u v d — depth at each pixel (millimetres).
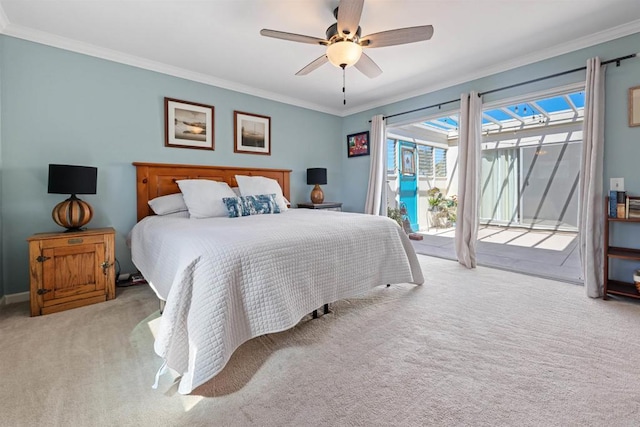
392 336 1795
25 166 2459
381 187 4473
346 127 5047
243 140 3848
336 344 1711
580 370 1429
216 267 1434
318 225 2133
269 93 4031
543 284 2771
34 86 2482
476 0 2074
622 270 2525
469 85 3469
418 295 2492
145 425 1128
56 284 2195
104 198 2838
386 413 1173
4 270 2391
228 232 1774
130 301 2418
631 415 1138
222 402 1254
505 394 1266
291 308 1677
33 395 1281
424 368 1467
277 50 2807
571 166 4965
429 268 3361
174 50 2801
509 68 3109
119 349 1672
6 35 2355
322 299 1931
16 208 2432
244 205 2938
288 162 4371
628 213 2326
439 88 3748
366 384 1353
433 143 6109
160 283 1830
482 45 2732
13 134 2402
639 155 2371
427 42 2668
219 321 1365
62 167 2285
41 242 2133
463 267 3402
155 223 2451
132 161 2994
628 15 2270
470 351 1615
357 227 2266
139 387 1350
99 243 2389
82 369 1479
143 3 2082
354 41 2008
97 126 2789
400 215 5254
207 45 2705
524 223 5559
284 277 1688
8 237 2404
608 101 2506
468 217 3400
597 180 2477
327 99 4359
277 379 1401
